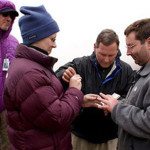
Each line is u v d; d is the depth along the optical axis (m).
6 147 2.62
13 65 1.57
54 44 1.66
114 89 2.09
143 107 1.53
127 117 1.53
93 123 2.11
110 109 1.63
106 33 1.97
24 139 1.57
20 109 1.54
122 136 1.69
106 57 1.97
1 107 2.53
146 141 1.57
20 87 1.49
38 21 1.58
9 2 2.52
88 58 2.09
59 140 1.64
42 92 1.49
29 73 1.49
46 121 1.51
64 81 1.77
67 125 1.65
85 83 2.07
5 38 2.59
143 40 1.54
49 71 1.61
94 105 1.80
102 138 2.16
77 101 1.62
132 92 1.62
